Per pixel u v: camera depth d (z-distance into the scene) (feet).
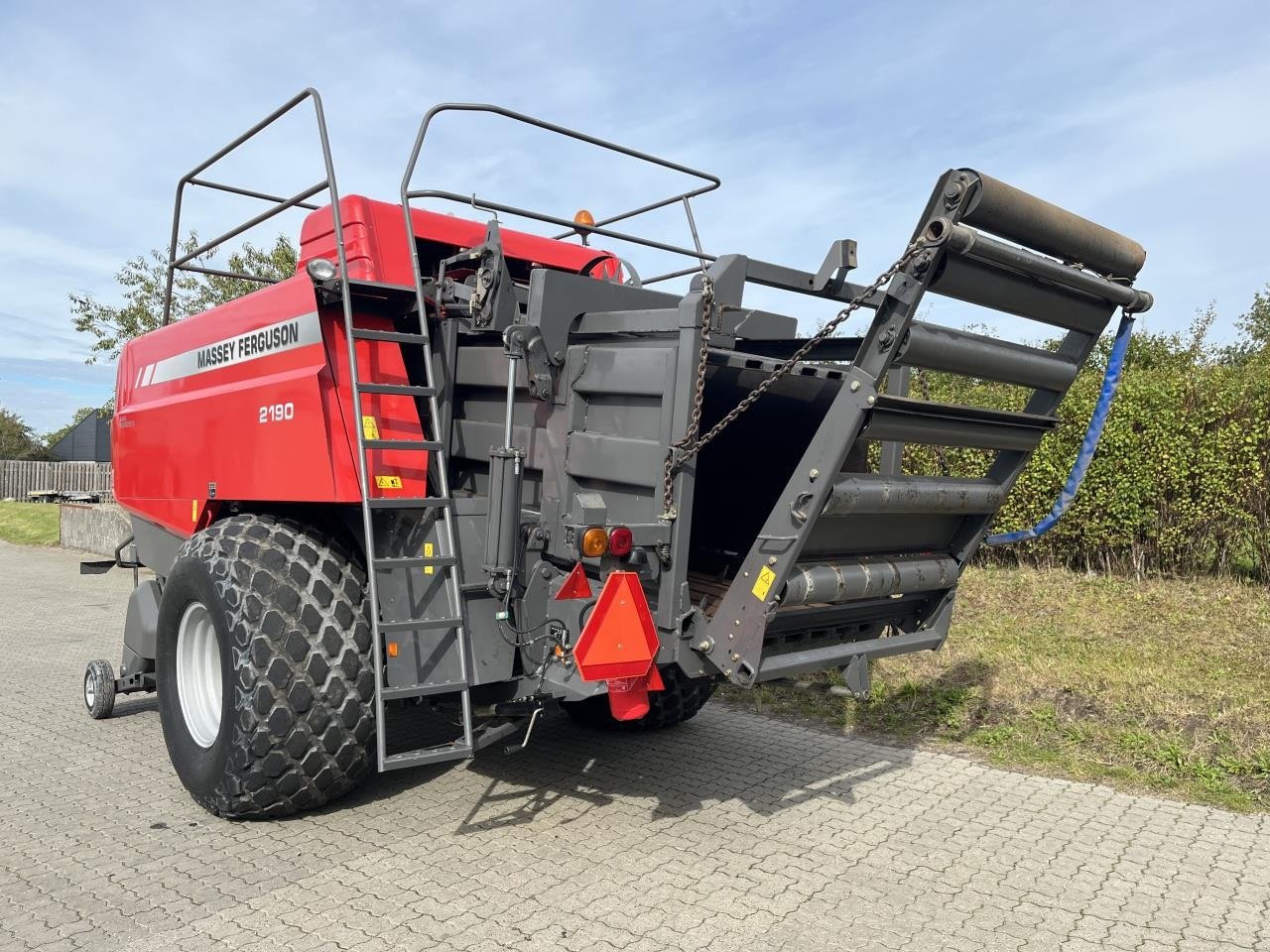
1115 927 10.28
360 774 12.75
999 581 28.14
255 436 13.89
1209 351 42.42
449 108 13.02
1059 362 12.00
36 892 10.82
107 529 54.13
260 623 11.94
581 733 17.69
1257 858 12.15
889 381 13.75
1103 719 17.29
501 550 11.74
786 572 10.44
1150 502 27.12
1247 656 20.53
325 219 15.01
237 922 10.07
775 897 10.84
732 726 18.22
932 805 13.98
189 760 13.33
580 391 11.91
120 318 59.77
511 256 16.24
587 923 10.12
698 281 10.75
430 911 10.35
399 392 12.30
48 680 22.15
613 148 14.55
